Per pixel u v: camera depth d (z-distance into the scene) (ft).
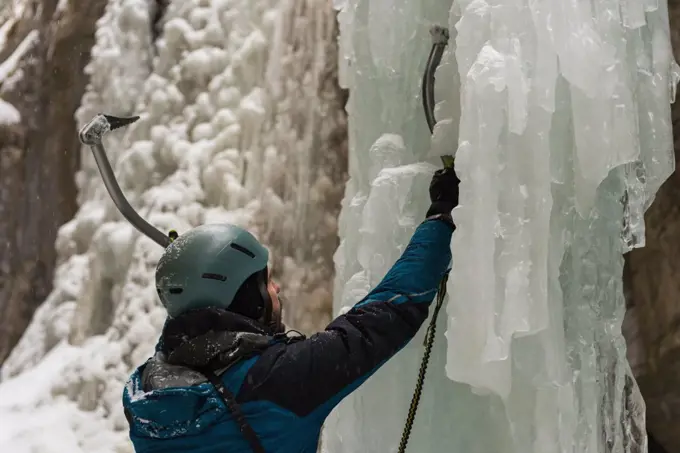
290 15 10.01
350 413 5.65
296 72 9.78
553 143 4.81
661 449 8.78
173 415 3.61
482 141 4.59
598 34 4.67
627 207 5.08
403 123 6.05
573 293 5.01
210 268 4.01
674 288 8.48
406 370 5.44
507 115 4.64
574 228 4.99
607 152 4.58
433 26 5.59
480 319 4.47
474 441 5.36
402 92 6.05
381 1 5.82
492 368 4.49
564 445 4.82
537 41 4.66
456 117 5.32
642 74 4.95
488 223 4.55
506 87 4.63
